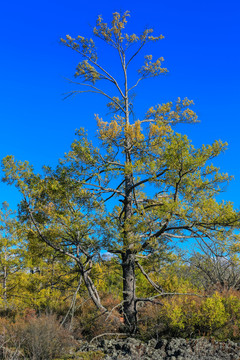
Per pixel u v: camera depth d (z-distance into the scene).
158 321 10.33
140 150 13.13
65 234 12.87
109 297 15.06
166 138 12.37
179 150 10.80
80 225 12.38
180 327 9.52
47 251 13.72
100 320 11.19
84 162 12.95
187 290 13.43
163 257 14.18
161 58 15.90
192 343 8.23
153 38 15.83
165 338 9.59
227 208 11.41
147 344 8.56
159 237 13.63
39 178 13.22
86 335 10.95
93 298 12.41
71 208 13.12
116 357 7.27
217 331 9.66
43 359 7.84
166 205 11.40
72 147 12.83
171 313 9.91
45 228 13.08
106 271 13.61
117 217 13.70
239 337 9.34
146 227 12.05
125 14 15.61
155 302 11.84
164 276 15.34
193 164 10.80
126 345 8.24
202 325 9.78
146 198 14.84
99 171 13.23
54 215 12.87
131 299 12.50
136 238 12.16
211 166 11.77
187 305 10.62
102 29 15.70
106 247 12.37
